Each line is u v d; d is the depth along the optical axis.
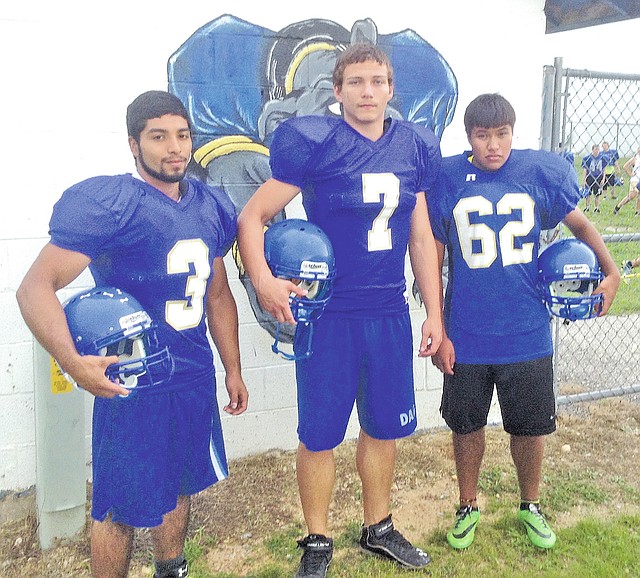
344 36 3.58
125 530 2.16
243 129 3.46
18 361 3.17
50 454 2.76
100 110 3.16
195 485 2.24
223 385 3.61
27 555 2.80
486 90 3.92
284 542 2.90
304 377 2.55
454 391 2.81
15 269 3.11
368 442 2.74
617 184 7.67
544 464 3.59
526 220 2.72
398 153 2.47
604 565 2.69
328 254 2.33
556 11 4.40
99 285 2.12
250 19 3.38
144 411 2.04
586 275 2.65
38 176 3.09
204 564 2.75
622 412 4.37
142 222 1.98
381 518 2.78
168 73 3.26
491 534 2.95
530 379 2.76
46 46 3.03
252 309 3.60
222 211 2.24
